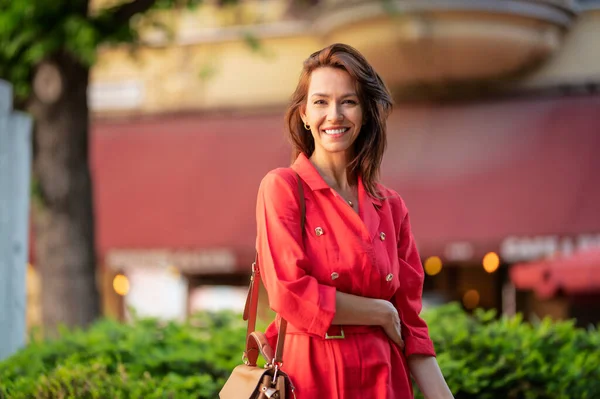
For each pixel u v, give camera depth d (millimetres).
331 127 2986
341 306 2818
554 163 11258
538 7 11367
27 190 6754
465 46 11359
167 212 12367
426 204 11336
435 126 11977
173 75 13773
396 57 11688
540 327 5348
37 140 9367
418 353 3053
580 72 12125
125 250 12445
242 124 13109
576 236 10773
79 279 9352
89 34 8344
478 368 4648
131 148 13227
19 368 4793
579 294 9969
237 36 13344
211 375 4742
